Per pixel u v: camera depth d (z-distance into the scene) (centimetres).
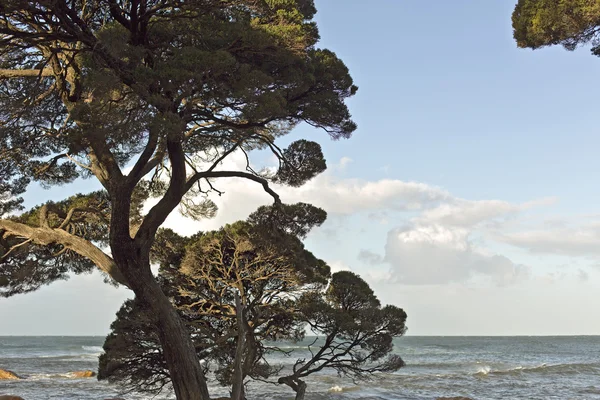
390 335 1778
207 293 1797
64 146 1420
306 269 1781
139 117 1105
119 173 1322
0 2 1055
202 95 1167
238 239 1719
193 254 1747
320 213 1723
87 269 1842
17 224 1495
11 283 1756
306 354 7169
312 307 1725
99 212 1617
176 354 1298
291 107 1362
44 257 1734
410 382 4303
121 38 1105
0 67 1362
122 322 1734
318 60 1392
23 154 1515
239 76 1145
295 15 1310
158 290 1315
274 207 1691
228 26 1190
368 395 3562
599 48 1070
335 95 1397
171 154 1296
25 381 4266
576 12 979
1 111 1238
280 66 1280
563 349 10125
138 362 1788
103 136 1095
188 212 1767
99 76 1059
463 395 3553
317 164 1475
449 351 9338
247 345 1716
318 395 3500
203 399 1295
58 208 1638
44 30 1227
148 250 1320
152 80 1097
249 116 1177
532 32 1062
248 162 1526
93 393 3603
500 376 4806
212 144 1570
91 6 1233
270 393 3419
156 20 1205
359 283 1867
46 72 1327
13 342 13175
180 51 1123
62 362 6444
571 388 3875
